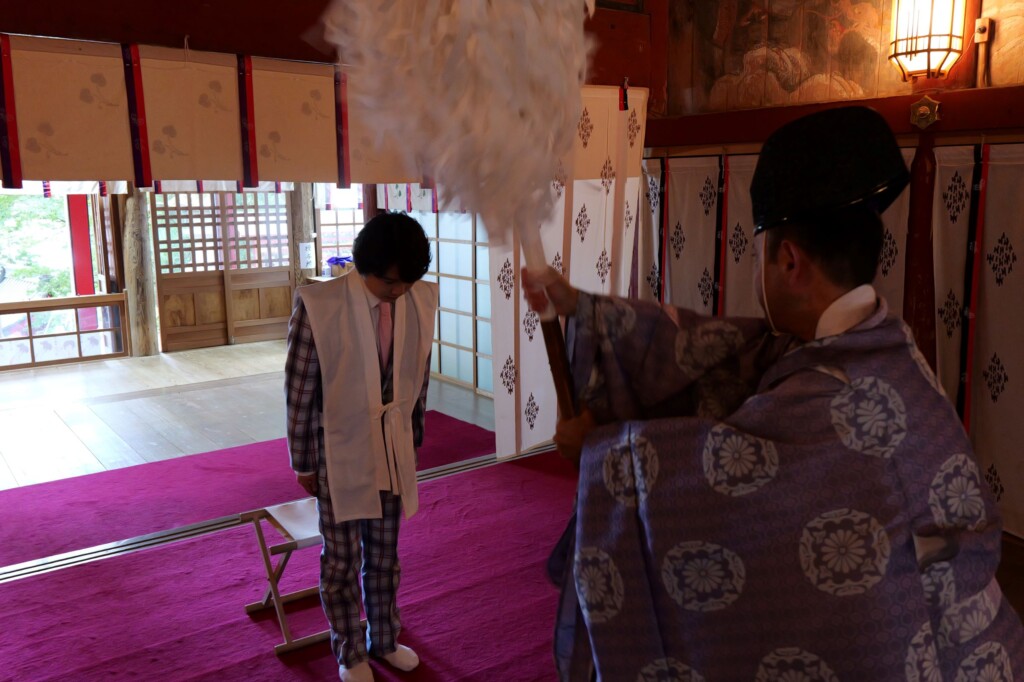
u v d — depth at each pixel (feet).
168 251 26.05
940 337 12.21
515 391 14.70
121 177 9.81
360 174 11.43
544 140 2.81
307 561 11.28
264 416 19.11
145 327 26.00
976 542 3.10
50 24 9.22
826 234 3.10
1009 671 3.28
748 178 14.61
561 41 2.82
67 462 15.81
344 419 7.55
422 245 7.15
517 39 2.70
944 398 3.10
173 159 10.12
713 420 3.08
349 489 7.66
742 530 2.96
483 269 20.20
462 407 19.58
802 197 3.11
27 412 19.54
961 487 3.02
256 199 27.40
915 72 11.68
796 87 13.80
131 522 12.73
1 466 15.61
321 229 28.66
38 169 9.29
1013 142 11.07
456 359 21.93
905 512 2.95
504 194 2.84
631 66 14.69
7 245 24.82
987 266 11.55
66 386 22.16
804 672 2.95
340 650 8.21
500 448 14.73
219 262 27.09
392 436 7.73
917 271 12.27
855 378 3.01
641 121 14.96
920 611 2.95
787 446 2.94
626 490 3.11
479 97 2.68
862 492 2.93
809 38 13.50
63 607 9.98
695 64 15.47
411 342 7.82
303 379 7.41
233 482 14.55
